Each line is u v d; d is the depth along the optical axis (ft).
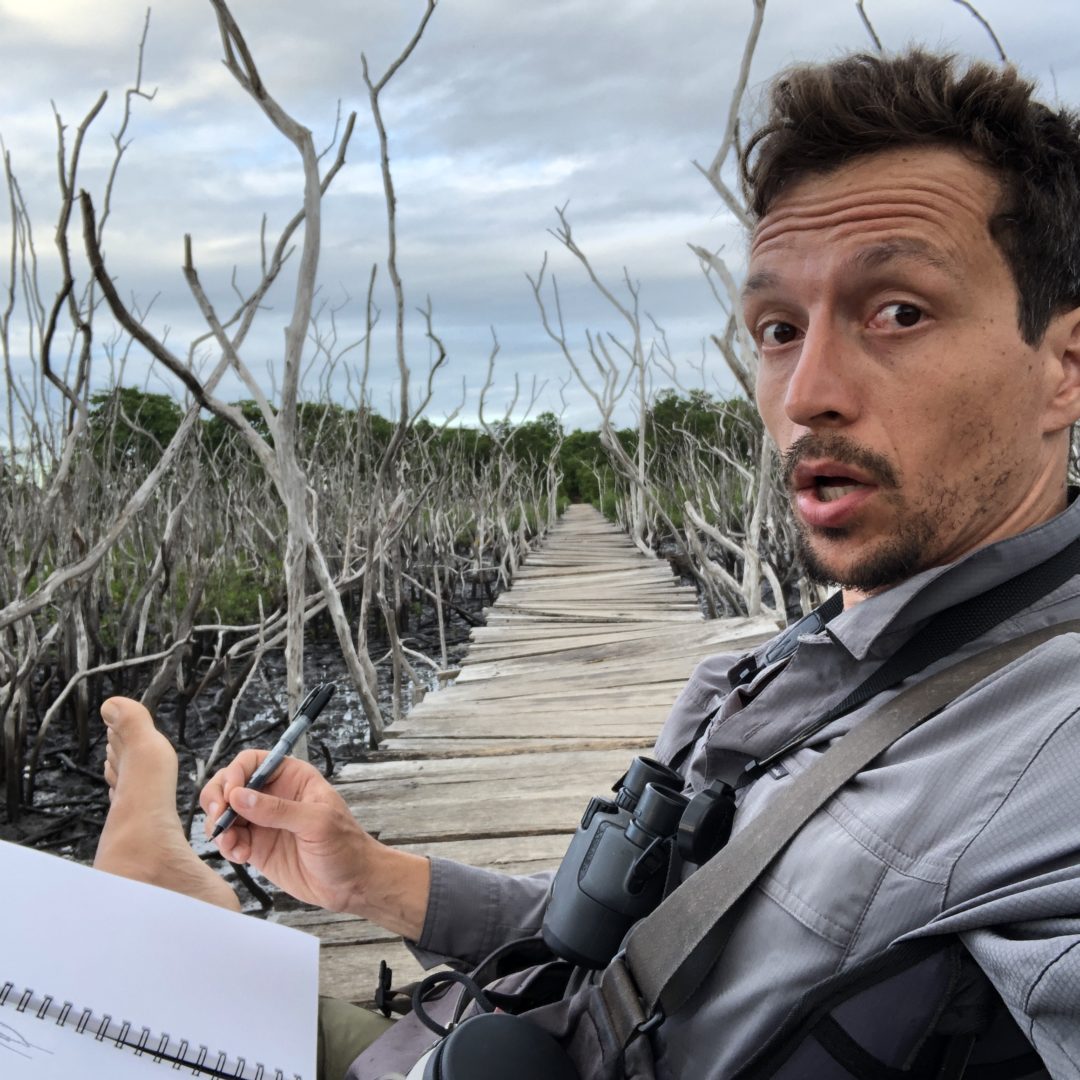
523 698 18.10
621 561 44.65
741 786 3.25
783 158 2.89
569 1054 3.17
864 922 2.55
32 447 21.44
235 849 4.33
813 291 2.82
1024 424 2.78
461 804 11.70
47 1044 3.01
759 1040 2.69
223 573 38.34
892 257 2.67
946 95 2.69
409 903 4.25
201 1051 3.20
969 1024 2.48
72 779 22.27
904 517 2.78
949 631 2.90
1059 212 2.70
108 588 31.86
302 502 11.91
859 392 2.75
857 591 3.24
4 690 20.77
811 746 3.07
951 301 2.68
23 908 3.40
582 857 3.57
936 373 2.69
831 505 2.84
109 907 3.55
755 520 23.08
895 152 2.73
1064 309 2.79
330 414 40.98
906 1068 2.48
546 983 3.77
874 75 2.88
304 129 10.62
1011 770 2.47
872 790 2.70
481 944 4.28
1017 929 2.30
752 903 2.81
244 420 11.60
